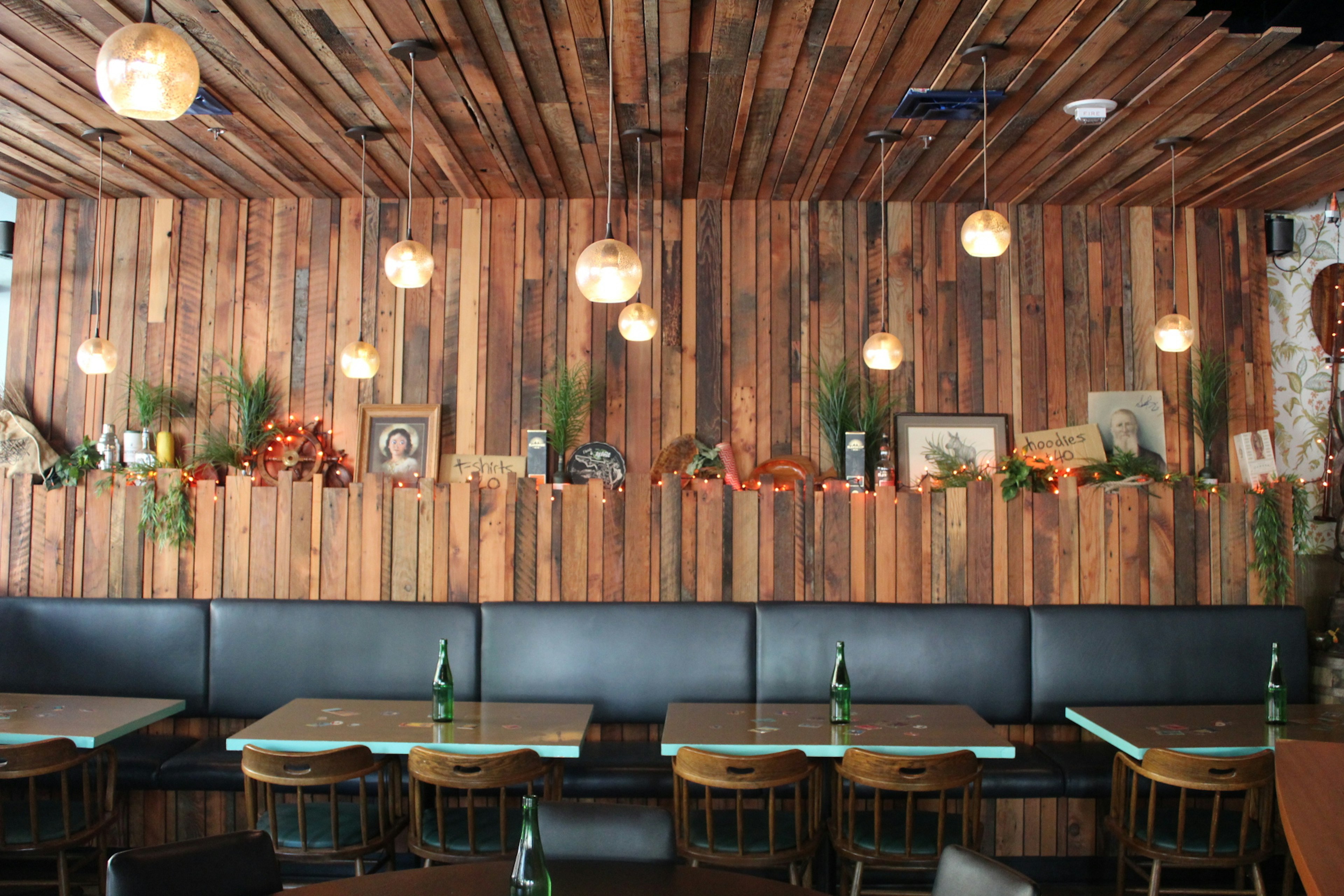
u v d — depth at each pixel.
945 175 5.39
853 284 5.84
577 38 3.79
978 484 5.02
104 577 5.07
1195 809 4.00
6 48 3.91
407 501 5.04
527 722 3.95
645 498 5.03
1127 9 3.54
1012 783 4.43
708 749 3.62
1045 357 5.83
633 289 3.69
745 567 5.02
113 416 5.81
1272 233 5.86
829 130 4.69
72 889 4.41
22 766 3.45
